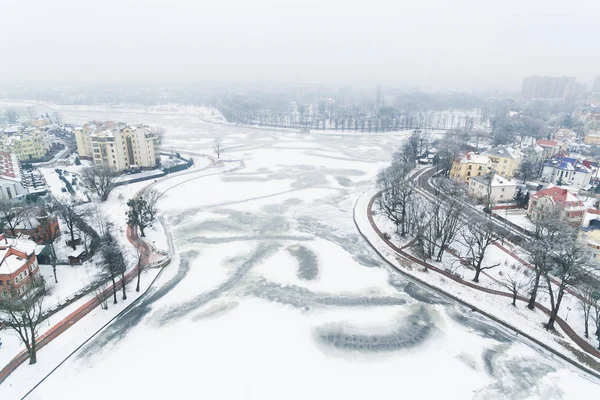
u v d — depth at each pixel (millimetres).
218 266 76688
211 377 48656
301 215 105250
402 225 91125
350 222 101000
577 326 59188
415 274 74125
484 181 112188
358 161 175375
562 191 90625
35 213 82188
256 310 62250
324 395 46156
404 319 60781
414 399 45750
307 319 60125
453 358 52562
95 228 92000
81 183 125125
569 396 46219
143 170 150375
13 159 135750
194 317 60531
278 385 47531
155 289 68750
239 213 106375
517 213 102312
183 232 93312
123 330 57594
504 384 48062
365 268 77000
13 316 49781
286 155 188625
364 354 52969
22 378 47812
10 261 59344
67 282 68375
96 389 46750
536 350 54438
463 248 86000
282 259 79812
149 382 47812
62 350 52812
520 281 70625
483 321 60969
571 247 58469
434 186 130250
